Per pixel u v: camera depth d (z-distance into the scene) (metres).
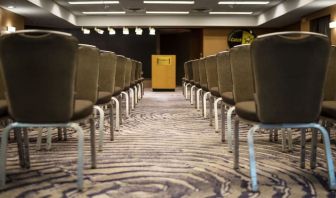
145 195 1.93
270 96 1.93
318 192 1.98
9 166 2.50
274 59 1.88
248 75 2.52
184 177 2.26
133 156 2.80
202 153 2.92
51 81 1.89
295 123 1.98
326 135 1.99
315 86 1.93
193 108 6.56
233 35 14.87
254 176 2.01
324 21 11.22
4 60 1.87
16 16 11.27
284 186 2.09
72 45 1.88
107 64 3.39
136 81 7.02
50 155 2.83
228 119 2.98
